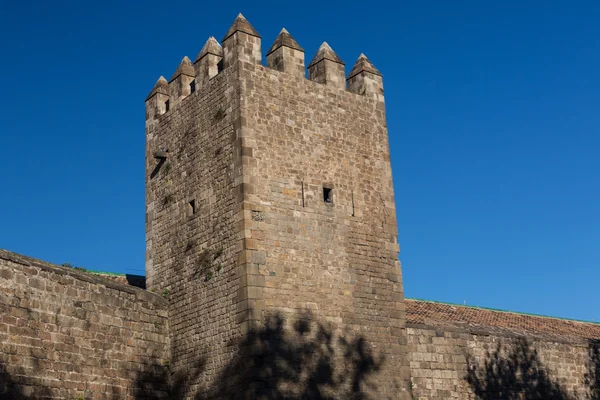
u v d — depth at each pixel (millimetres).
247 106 27594
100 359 25672
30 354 23312
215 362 26469
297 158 28172
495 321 39031
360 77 31250
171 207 29922
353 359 27391
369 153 30281
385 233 29750
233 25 28484
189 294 28188
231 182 27266
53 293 24422
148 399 27094
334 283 27750
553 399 34906
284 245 26969
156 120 31703
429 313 36781
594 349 37469
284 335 26031
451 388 31516
